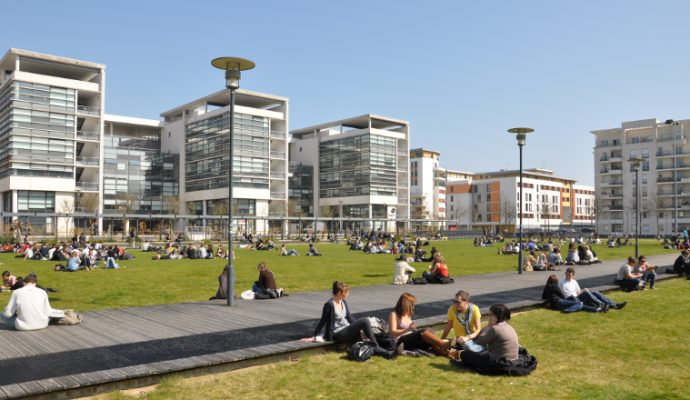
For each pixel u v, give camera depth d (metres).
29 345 8.84
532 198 142.88
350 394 7.00
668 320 12.38
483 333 8.26
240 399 6.77
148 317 11.67
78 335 9.67
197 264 31.75
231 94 14.40
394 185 109.62
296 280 21.77
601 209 109.81
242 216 87.62
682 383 7.57
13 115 71.12
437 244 67.50
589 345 9.88
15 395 6.28
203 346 8.80
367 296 15.33
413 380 7.62
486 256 39.97
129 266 29.98
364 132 106.06
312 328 10.41
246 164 91.69
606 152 110.44
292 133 122.50
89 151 81.25
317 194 114.75
